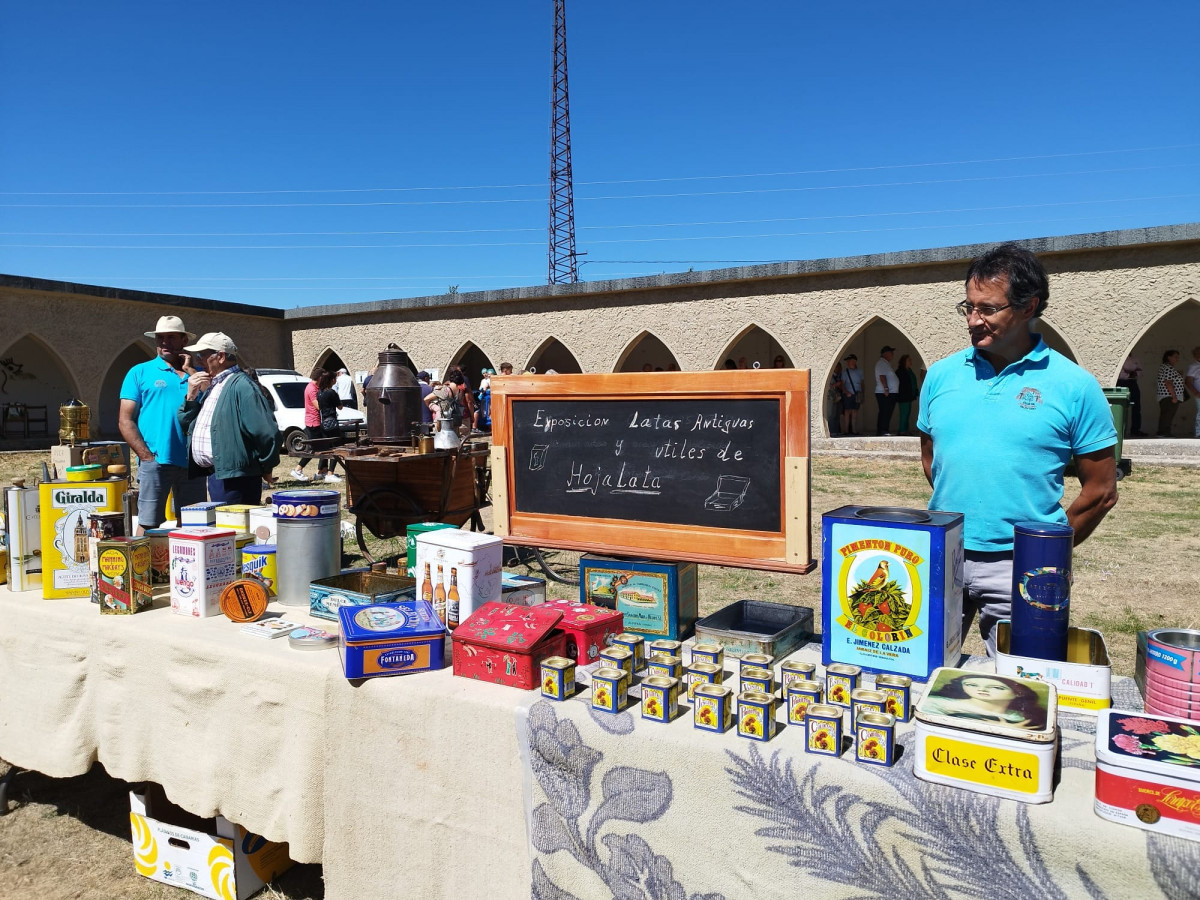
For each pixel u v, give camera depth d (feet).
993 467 7.11
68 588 8.64
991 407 7.14
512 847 5.56
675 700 5.26
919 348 46.01
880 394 51.13
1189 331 49.39
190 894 8.40
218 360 14.69
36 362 61.05
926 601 5.45
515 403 8.12
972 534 7.27
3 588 9.25
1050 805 3.97
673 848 4.93
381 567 8.66
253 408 13.65
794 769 4.55
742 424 6.86
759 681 5.02
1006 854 3.95
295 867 8.77
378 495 19.39
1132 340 40.60
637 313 54.08
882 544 5.59
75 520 8.63
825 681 5.39
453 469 18.81
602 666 5.58
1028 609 5.47
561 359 73.10
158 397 15.56
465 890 5.76
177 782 7.23
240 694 6.82
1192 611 17.38
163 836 8.54
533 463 8.03
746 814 4.69
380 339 64.54
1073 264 41.70
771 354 61.62
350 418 45.06
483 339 60.03
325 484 34.24
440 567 7.09
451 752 5.74
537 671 5.88
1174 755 3.78
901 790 4.24
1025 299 6.55
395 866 6.06
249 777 6.79
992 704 4.36
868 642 5.69
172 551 7.93
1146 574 20.35
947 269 45.01
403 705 5.93
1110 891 3.71
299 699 6.48
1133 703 5.23
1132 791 3.74
